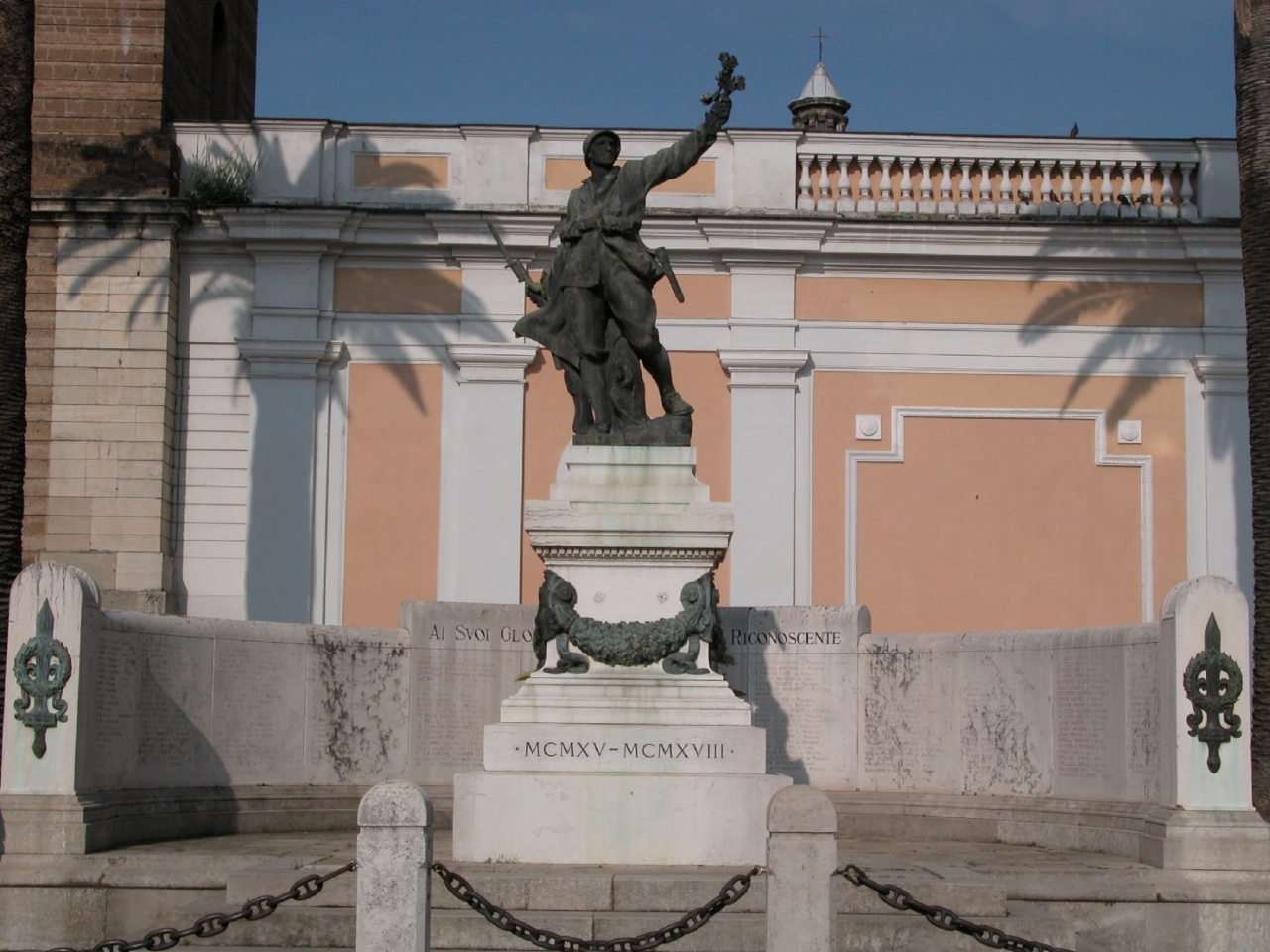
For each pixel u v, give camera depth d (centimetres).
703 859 1312
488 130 2653
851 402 2633
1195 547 2619
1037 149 2669
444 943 1168
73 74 2612
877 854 1457
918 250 2628
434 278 2636
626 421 1406
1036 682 1625
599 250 1415
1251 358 1750
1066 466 2631
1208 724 1351
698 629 1374
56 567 1385
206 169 2622
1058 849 1520
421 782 1750
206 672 1614
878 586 2602
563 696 1359
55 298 2567
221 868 1311
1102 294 2656
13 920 1310
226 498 2595
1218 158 2667
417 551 2595
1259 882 1302
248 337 2608
